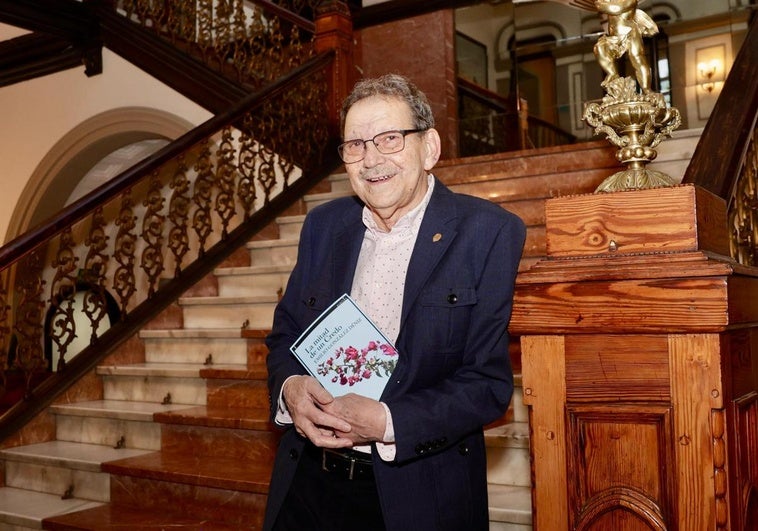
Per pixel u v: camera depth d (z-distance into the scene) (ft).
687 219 4.95
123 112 27.66
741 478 5.19
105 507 12.59
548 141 29.71
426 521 5.90
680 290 4.82
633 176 5.52
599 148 17.51
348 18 22.93
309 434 5.82
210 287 18.28
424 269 6.16
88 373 15.81
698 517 4.76
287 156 20.84
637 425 4.98
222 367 15.15
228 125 18.71
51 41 29.09
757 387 5.98
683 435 4.83
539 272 5.24
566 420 5.12
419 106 6.28
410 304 6.10
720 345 4.83
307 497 6.46
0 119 31.22
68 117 29.30
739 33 26.71
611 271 4.99
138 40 26.71
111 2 27.58
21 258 14.83
